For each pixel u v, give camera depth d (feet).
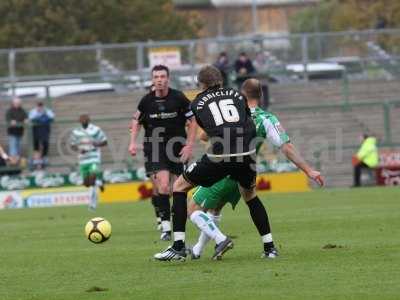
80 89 330.13
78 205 259.60
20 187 272.51
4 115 321.11
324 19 631.56
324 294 85.87
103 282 97.66
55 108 325.62
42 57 329.31
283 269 100.68
